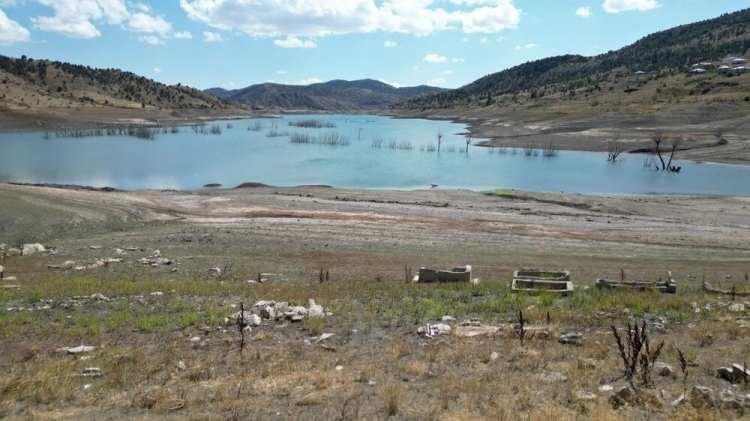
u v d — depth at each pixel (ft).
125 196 152.87
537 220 141.79
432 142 388.57
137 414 31.24
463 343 44.98
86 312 58.03
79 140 376.27
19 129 428.97
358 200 170.30
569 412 29.01
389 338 48.08
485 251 103.40
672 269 88.17
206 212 143.02
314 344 46.62
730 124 354.13
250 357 43.06
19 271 84.84
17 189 144.66
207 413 30.94
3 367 40.98
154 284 72.13
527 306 59.21
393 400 31.04
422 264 91.71
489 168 268.00
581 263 92.32
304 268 88.89
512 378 35.58
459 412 29.84
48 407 33.01
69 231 118.11
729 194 200.34
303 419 29.73
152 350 45.50
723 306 57.06
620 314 53.83
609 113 428.15
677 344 42.70
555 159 299.38
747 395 30.76
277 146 363.97
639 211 163.94
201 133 462.60
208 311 57.36
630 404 30.40
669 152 306.35
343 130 529.86
